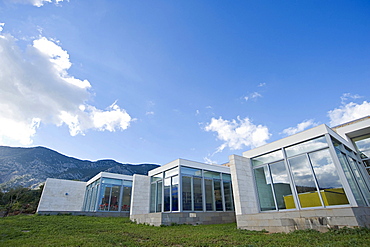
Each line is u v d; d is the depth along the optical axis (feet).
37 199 101.55
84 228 31.81
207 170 52.49
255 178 35.55
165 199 49.65
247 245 16.56
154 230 30.60
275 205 31.24
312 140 28.96
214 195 51.31
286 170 31.09
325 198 25.53
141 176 58.44
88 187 77.66
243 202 32.12
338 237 17.83
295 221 23.85
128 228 33.30
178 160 48.39
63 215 55.31
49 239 21.01
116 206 65.26
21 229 28.71
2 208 86.33
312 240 17.43
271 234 23.18
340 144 30.55
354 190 26.03
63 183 76.48
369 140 36.73
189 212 41.27
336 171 25.25
